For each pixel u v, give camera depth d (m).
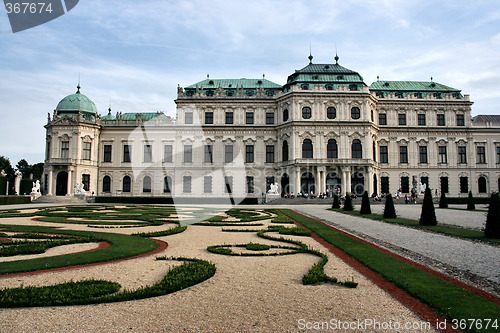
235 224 27.48
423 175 78.19
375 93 79.75
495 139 79.12
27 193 81.62
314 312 8.84
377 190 75.81
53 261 13.73
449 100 79.50
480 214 37.12
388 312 8.83
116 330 7.66
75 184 74.38
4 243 17.19
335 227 27.39
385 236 21.89
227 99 79.19
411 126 78.69
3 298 9.11
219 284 11.23
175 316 8.49
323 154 72.44
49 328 7.70
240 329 7.80
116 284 10.65
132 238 19.73
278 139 77.25
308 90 73.81
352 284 10.98
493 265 13.70
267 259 15.07
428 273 12.32
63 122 75.75
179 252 16.34
